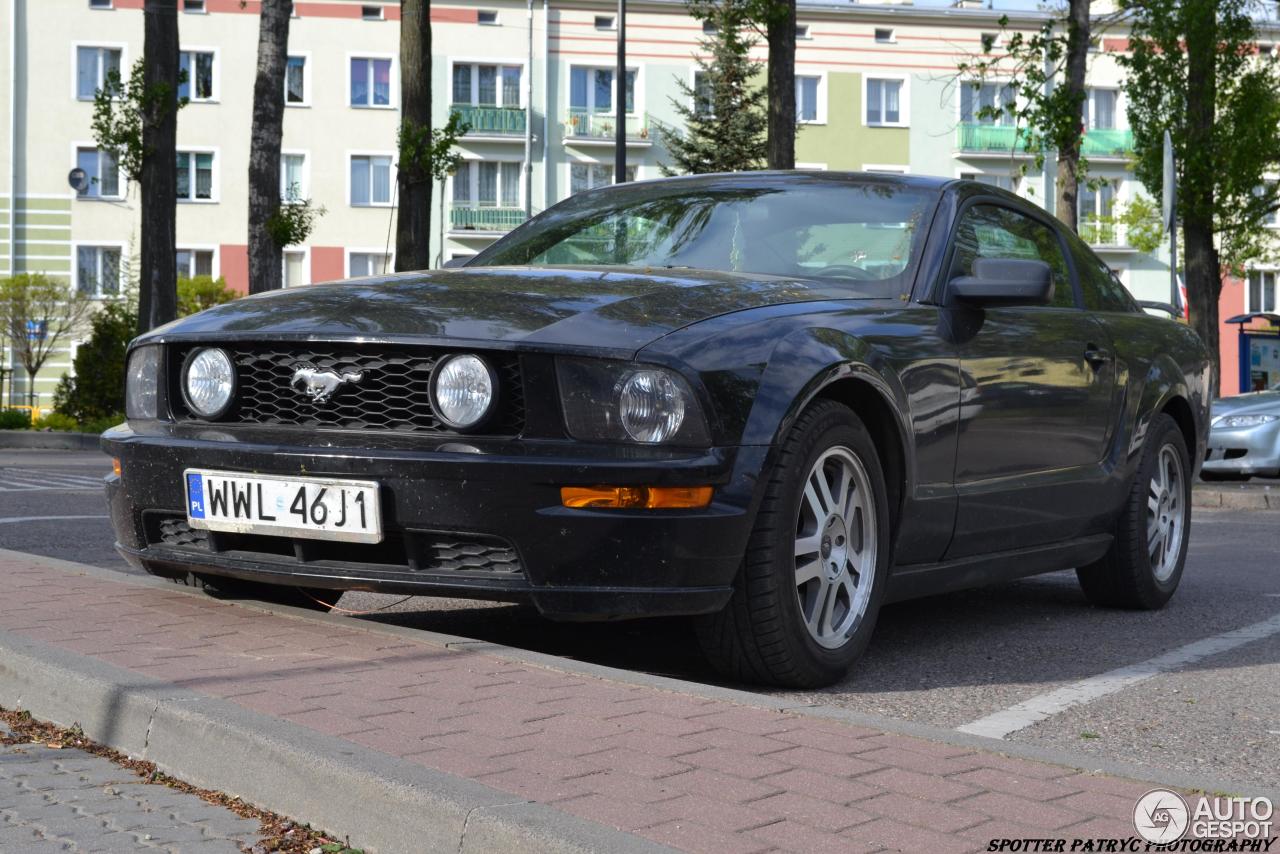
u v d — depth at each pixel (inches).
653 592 134.8
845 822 92.5
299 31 1696.6
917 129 1796.3
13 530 314.3
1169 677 166.4
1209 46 789.9
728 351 140.5
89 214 1647.4
